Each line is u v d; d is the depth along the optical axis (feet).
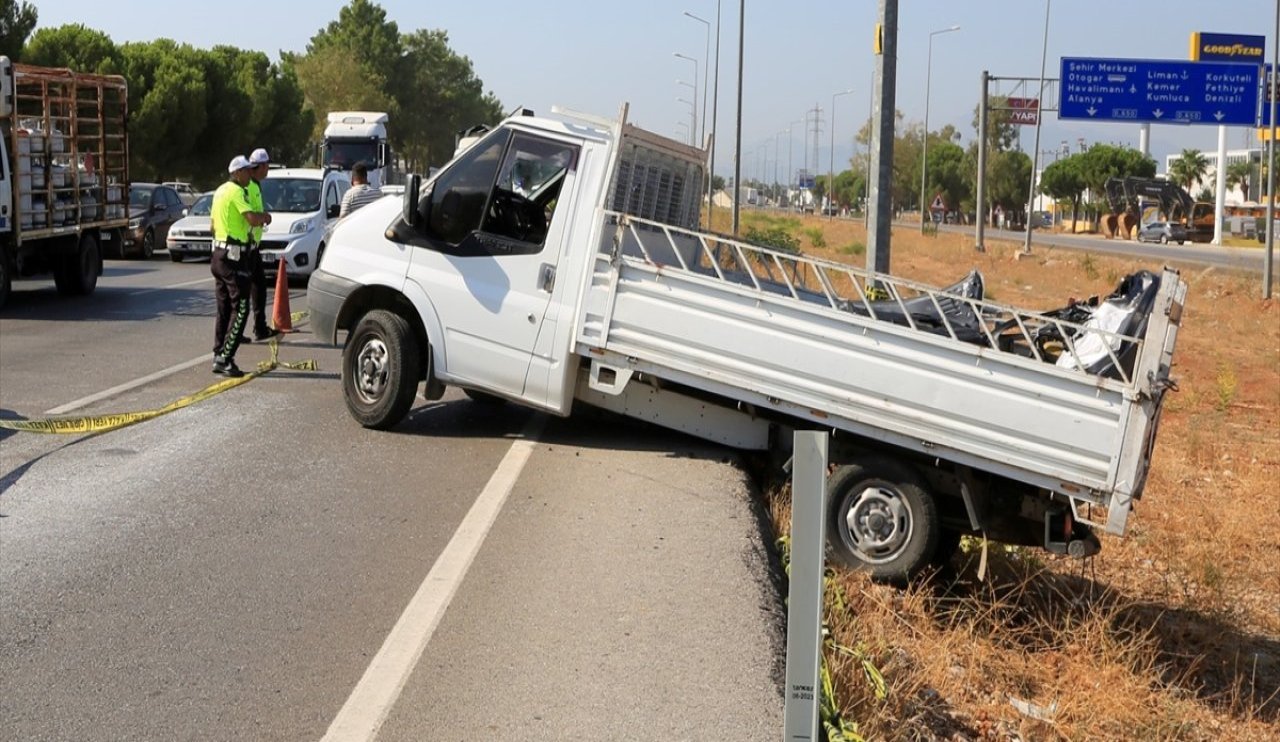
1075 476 25.98
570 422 36.68
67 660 19.15
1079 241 231.50
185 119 181.37
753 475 32.78
